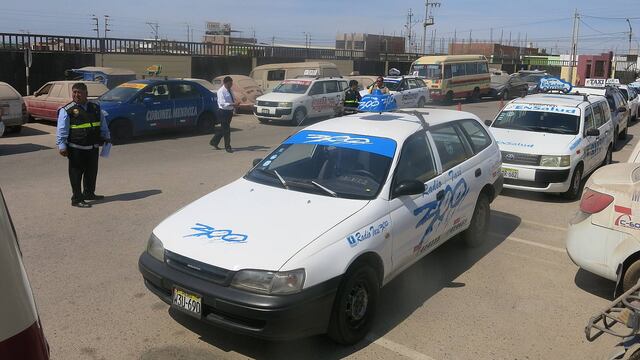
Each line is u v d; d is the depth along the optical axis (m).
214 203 4.50
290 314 3.51
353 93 13.97
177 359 3.82
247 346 4.01
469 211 5.80
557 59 63.69
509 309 4.70
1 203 1.79
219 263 3.67
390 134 5.01
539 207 8.39
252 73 27.70
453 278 5.38
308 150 5.09
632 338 3.00
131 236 6.48
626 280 4.59
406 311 4.62
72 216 7.27
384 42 60.16
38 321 1.81
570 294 5.04
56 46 26.33
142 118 14.70
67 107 7.51
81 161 7.67
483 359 3.88
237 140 15.30
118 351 3.90
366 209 4.23
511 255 6.10
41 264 5.52
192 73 32.25
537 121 9.64
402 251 4.51
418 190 4.49
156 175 10.16
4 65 23.59
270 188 4.72
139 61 29.36
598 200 4.73
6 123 14.64
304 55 40.06
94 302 4.68
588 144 9.27
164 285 3.92
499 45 60.50
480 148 6.21
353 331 4.01
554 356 3.94
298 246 3.72
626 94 22.50
